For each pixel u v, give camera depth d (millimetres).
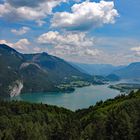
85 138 118562
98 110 194625
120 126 88062
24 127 161500
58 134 138125
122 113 96062
